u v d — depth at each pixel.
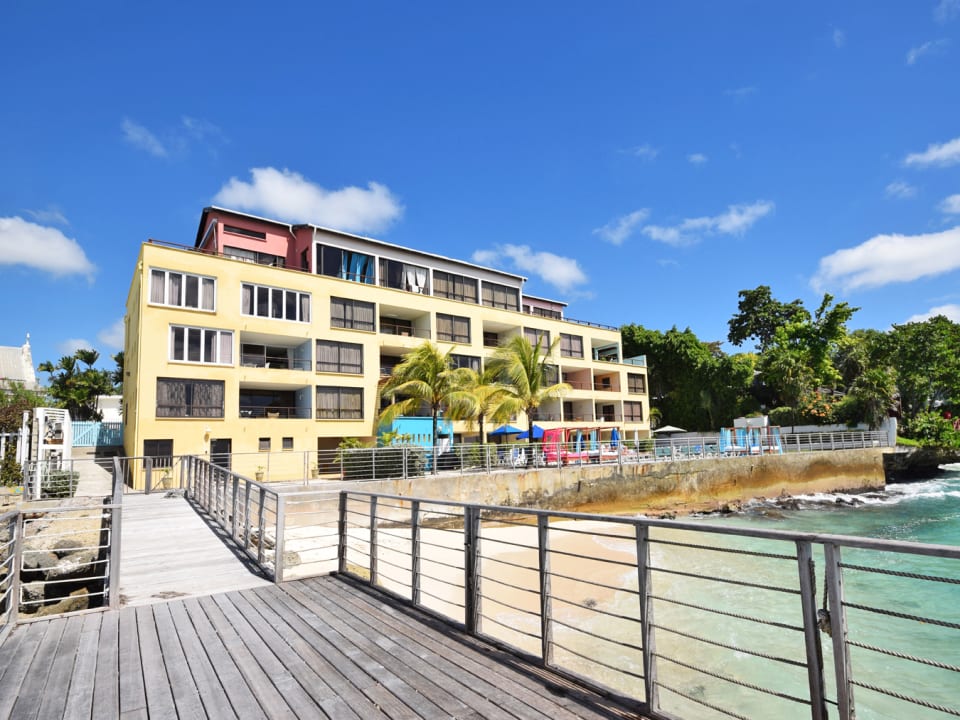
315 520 18.47
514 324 39.06
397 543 17.05
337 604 6.73
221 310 25.58
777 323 62.41
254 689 4.47
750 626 11.09
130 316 28.28
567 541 19.33
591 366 43.56
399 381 28.02
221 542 10.91
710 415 52.06
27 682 4.68
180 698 4.36
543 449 29.73
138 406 22.81
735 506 32.12
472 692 4.29
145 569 8.76
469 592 5.57
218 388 24.86
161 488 21.58
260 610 6.57
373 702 4.18
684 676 9.05
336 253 32.50
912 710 8.22
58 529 12.21
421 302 33.62
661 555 17.25
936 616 11.98
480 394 28.25
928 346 52.44
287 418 27.44
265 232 32.06
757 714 7.99
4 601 8.98
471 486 23.62
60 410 19.70
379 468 23.97
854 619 11.80
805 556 3.09
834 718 7.96
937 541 22.81
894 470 41.34
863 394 44.69
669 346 53.56
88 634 5.84
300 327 28.05
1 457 19.78
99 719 4.05
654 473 29.75
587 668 9.09
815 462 36.22
